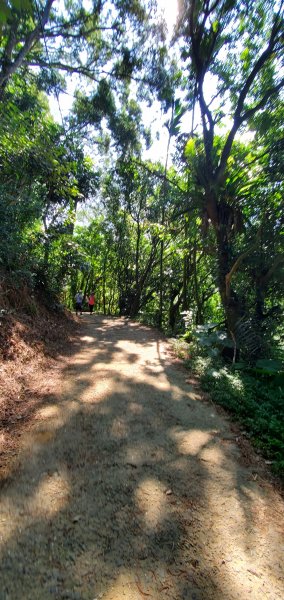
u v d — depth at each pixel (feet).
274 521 7.93
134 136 42.42
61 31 25.98
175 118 33.55
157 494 8.42
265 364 20.56
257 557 6.77
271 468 10.28
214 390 16.74
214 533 7.30
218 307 45.62
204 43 23.56
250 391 16.85
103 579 5.88
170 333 36.55
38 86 30.96
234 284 27.14
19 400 13.12
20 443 10.12
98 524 7.18
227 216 26.94
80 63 30.63
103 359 21.53
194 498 8.44
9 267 23.68
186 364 21.70
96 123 41.93
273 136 24.06
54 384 15.58
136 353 24.29
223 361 22.99
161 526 7.32
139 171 48.85
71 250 39.01
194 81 27.89
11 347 16.96
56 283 34.22
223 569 6.38
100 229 65.92
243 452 11.12
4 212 21.12
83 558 6.27
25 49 18.52
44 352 19.76
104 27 26.43
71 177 39.52
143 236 63.67
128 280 65.82
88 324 39.22
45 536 6.70
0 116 18.78
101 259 73.51
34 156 23.35
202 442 11.50
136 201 55.52
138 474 9.20
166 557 6.50
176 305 48.14
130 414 13.17
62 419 12.07
